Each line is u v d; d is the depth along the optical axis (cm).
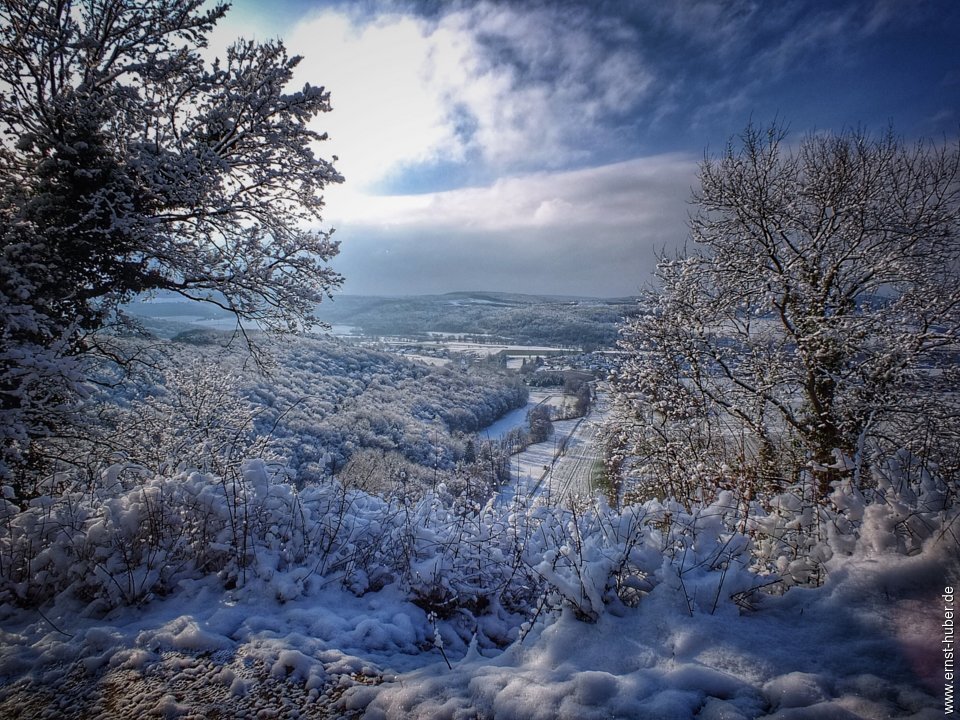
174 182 803
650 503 402
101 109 762
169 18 852
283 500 462
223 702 264
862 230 1092
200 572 407
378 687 265
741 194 1214
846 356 1092
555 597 312
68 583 394
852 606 263
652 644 261
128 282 877
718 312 1195
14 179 801
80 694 277
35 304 727
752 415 1123
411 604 393
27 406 680
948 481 416
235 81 871
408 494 566
